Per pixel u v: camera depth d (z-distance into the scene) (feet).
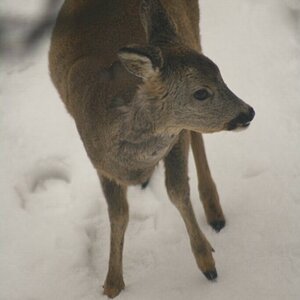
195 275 25.58
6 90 34.01
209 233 26.86
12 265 26.89
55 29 25.81
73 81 23.49
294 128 29.84
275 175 28.14
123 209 24.43
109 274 25.23
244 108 21.12
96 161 23.24
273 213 26.91
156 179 28.89
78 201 28.78
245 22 34.65
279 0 35.19
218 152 29.50
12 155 31.01
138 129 21.42
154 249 26.68
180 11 25.17
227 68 32.81
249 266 25.34
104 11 24.21
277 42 33.53
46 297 25.71
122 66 21.54
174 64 20.07
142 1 22.09
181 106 20.62
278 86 31.73
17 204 29.04
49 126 32.01
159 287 25.38
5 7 35.91
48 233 27.81
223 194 28.04
